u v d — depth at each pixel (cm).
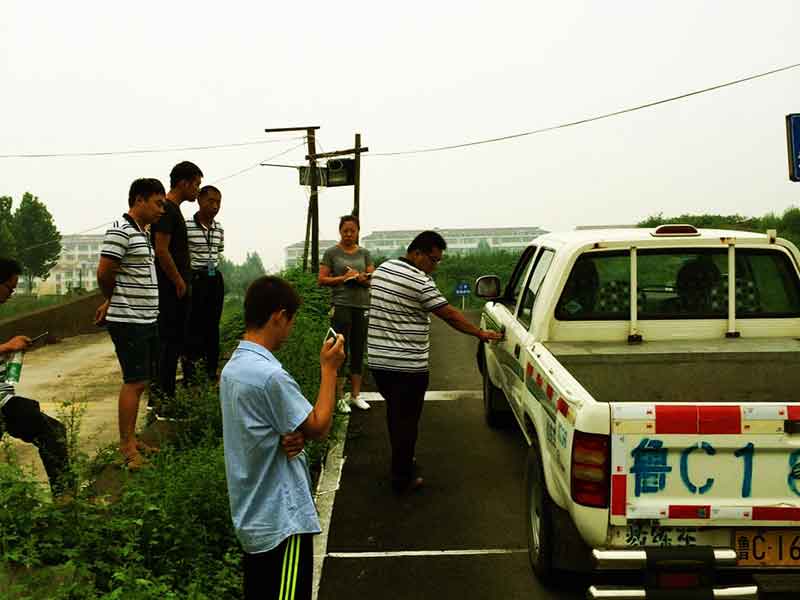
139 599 338
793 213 2894
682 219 3067
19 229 5894
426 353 578
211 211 749
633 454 343
